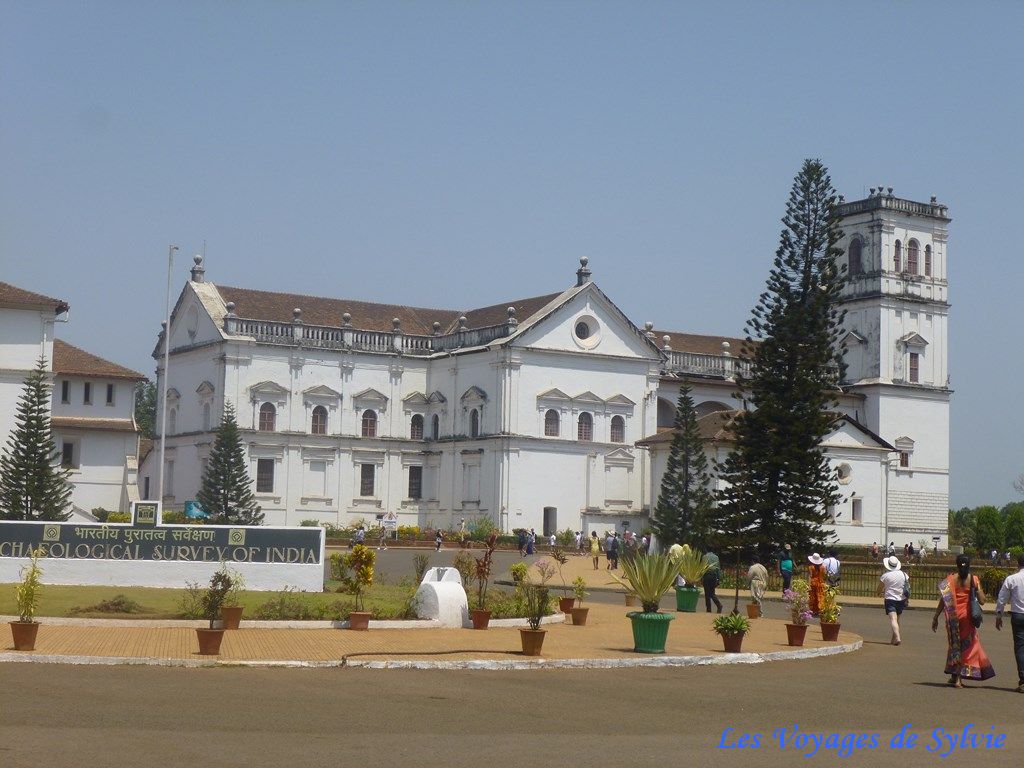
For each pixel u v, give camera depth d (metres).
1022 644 23.38
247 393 93.44
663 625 27.23
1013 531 104.75
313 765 14.32
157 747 15.09
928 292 107.94
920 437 105.75
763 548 67.00
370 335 99.06
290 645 26.19
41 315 74.31
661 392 101.44
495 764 14.74
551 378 94.81
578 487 94.81
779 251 68.94
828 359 68.31
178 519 71.25
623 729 17.77
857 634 35.31
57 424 84.25
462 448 96.12
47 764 13.87
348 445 96.69
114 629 28.27
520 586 37.59
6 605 31.92
